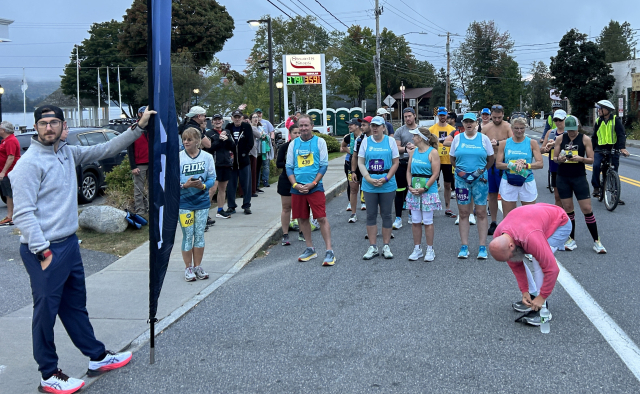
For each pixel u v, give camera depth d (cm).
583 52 4441
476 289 588
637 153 2420
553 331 468
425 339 461
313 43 6212
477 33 7512
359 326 496
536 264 477
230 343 471
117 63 6297
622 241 780
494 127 856
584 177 719
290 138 838
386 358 427
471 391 371
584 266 661
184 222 643
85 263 738
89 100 6931
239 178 1040
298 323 511
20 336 492
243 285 638
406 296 574
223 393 383
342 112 4678
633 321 485
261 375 408
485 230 711
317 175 705
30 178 366
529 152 712
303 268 704
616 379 380
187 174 641
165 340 482
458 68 7681
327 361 427
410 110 913
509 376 390
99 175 1327
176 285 639
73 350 463
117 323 523
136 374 417
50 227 377
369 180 715
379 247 805
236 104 5594
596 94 4353
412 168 709
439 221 982
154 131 419
